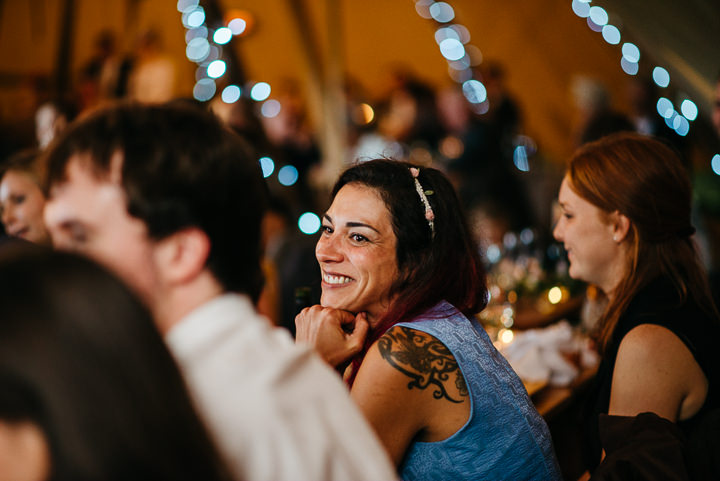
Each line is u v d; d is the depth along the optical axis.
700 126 5.61
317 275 3.22
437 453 1.46
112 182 0.85
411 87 8.48
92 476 0.63
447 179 1.69
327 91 9.33
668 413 1.71
